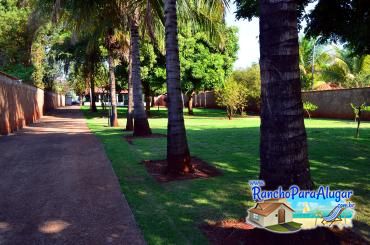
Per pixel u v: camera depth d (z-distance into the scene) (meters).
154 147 10.92
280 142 3.57
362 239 3.84
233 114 32.75
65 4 12.27
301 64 32.97
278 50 3.48
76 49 27.89
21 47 30.02
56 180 6.97
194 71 28.41
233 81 28.58
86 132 16.45
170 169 7.14
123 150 10.42
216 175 7.02
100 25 14.47
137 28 13.78
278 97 3.53
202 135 14.08
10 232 4.42
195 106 58.28
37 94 27.39
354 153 9.05
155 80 28.09
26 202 5.59
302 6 9.66
